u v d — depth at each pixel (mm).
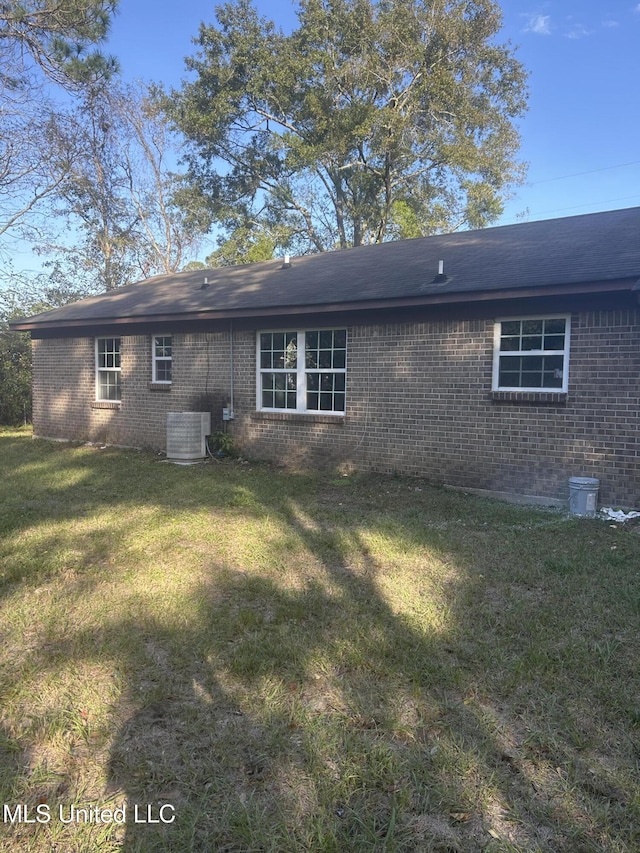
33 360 14789
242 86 29312
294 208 33062
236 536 5820
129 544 5523
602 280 6652
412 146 28703
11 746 2537
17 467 10258
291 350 10398
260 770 2418
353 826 2133
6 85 14477
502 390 8000
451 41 26234
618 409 7105
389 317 8992
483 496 8070
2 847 2045
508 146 29328
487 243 10578
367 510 7109
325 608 4023
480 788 2305
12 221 19172
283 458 10484
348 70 26406
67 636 3588
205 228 33250
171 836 2082
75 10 11352
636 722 2717
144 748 2553
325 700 2922
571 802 2234
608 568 4855
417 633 3617
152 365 12359
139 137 29281
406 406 8922
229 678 3113
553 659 3307
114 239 29594
